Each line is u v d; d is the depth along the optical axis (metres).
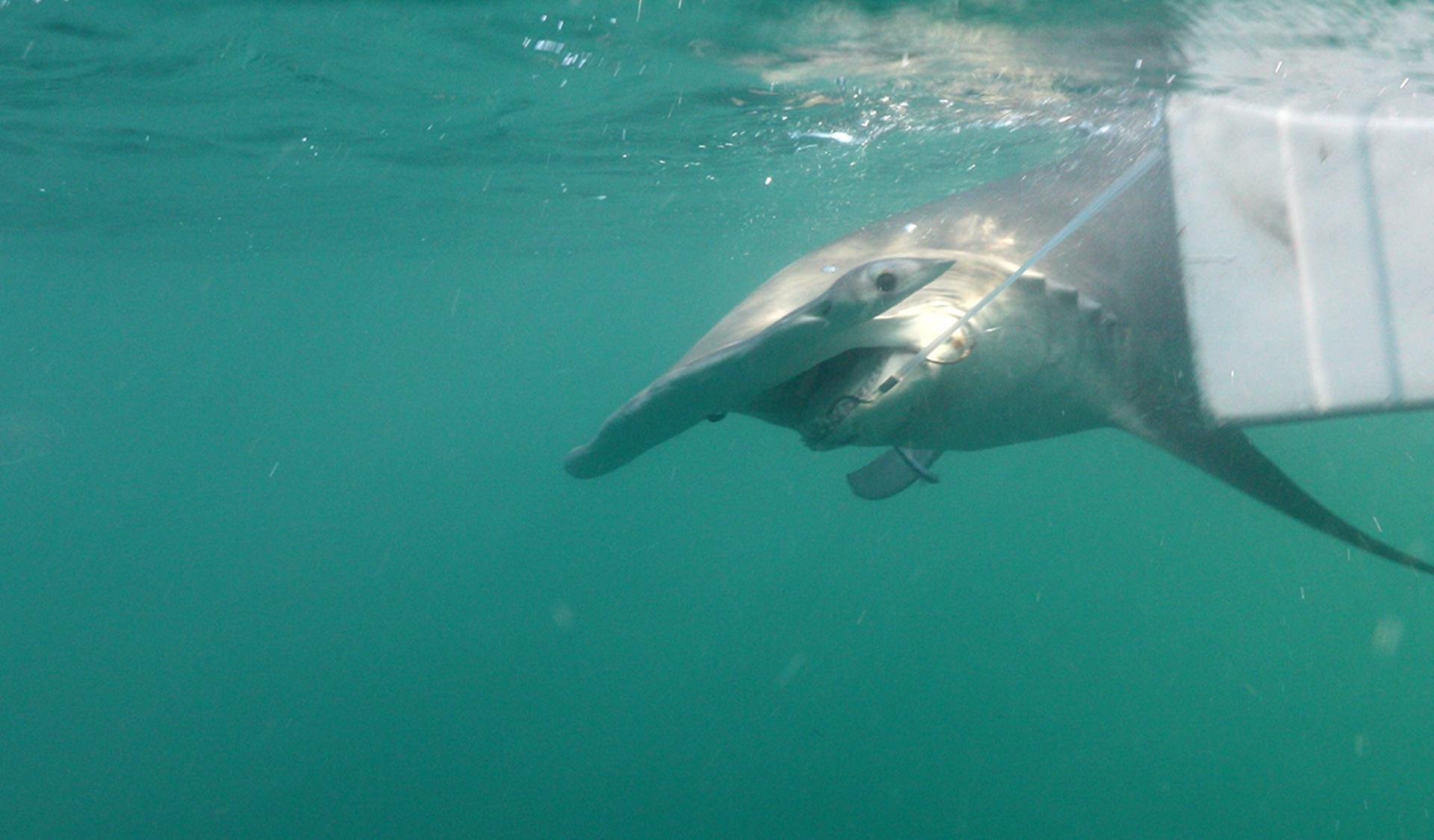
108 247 24.00
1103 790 17.62
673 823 17.12
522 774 20.12
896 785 18.06
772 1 6.41
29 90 9.36
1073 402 3.98
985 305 3.60
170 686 29.92
